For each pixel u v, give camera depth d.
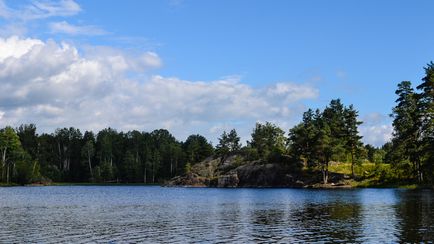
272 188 133.88
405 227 37.97
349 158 130.88
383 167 122.00
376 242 31.73
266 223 43.88
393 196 75.56
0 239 35.28
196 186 160.38
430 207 53.91
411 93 105.19
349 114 125.81
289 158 145.00
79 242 33.78
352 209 55.44
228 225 42.78
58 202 80.00
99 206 69.75
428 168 88.44
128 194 111.56
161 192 121.81
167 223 44.94
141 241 34.06
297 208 60.06
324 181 125.56
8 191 128.38
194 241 33.81
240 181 150.00
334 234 35.88
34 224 44.78
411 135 98.62
